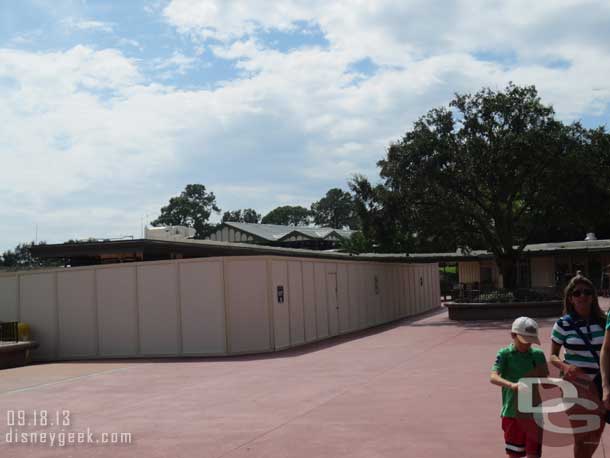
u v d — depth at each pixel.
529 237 33.06
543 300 29.80
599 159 29.97
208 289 19.94
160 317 20.48
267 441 8.40
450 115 31.42
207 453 7.96
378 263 31.95
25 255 53.28
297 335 21.73
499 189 31.02
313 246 62.25
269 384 13.24
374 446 7.87
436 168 30.33
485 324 26.27
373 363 15.70
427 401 10.42
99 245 22.59
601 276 46.31
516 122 30.31
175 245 23.20
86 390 13.73
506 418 5.82
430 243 33.62
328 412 10.00
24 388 14.45
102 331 21.31
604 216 31.16
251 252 27.42
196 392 12.71
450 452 7.42
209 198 102.88
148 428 9.56
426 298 42.06
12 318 22.69
